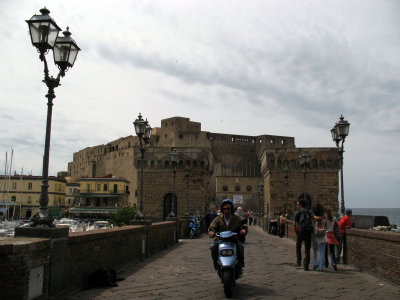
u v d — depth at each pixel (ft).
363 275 39.52
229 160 430.20
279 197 155.84
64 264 27.45
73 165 605.73
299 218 44.52
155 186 151.84
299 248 46.91
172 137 426.51
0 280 21.50
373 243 39.01
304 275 39.52
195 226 105.70
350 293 30.58
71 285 28.96
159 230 65.16
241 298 28.45
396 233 35.99
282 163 156.97
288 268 44.83
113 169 471.21
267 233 136.67
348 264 47.50
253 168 435.12
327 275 39.55
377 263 37.91
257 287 32.78
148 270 42.42
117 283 34.09
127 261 44.19
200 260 52.06
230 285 28.19
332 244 43.73
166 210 150.51
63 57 30.42
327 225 43.80
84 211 348.38
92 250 33.14
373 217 63.87
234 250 29.91
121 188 364.38
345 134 58.54
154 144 441.27
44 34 27.99
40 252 24.14
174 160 112.78
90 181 365.20
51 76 28.94
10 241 23.41
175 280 35.88
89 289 31.17
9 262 21.57
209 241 91.76
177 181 151.12
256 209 251.80
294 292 30.73
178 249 69.46
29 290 22.89
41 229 25.81
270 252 64.85
